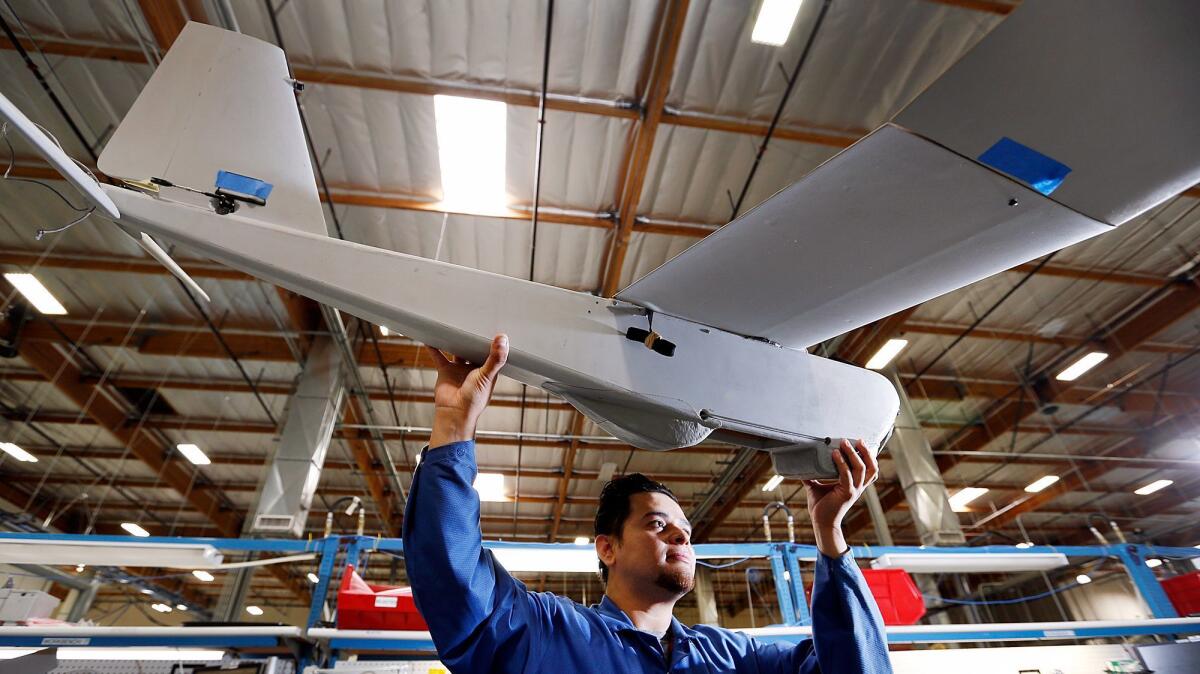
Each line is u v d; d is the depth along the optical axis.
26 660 1.76
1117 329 4.89
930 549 2.66
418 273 0.73
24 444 6.41
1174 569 3.19
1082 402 5.55
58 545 2.24
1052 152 0.61
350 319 4.81
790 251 0.73
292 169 0.81
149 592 7.71
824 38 2.82
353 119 3.13
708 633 0.94
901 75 2.98
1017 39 0.55
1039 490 7.34
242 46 0.89
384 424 6.26
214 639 1.82
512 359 0.72
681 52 2.84
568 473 6.64
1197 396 5.84
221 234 0.72
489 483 7.18
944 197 0.66
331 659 1.88
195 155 0.78
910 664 2.15
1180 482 7.35
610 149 3.29
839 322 0.86
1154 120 0.59
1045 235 0.70
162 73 0.84
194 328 4.85
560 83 2.95
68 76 3.00
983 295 4.56
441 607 0.63
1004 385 5.72
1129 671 2.18
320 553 2.25
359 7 2.65
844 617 0.83
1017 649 2.22
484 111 3.03
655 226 3.72
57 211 3.77
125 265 4.16
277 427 6.14
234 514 8.17
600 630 0.76
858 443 0.86
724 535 9.30
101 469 7.00
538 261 4.07
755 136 3.22
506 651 0.68
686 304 0.82
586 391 0.76
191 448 6.25
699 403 0.79
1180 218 3.94
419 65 2.87
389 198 3.52
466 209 3.57
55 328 4.72
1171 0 0.53
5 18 2.72
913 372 5.61
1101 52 0.55
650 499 0.91
